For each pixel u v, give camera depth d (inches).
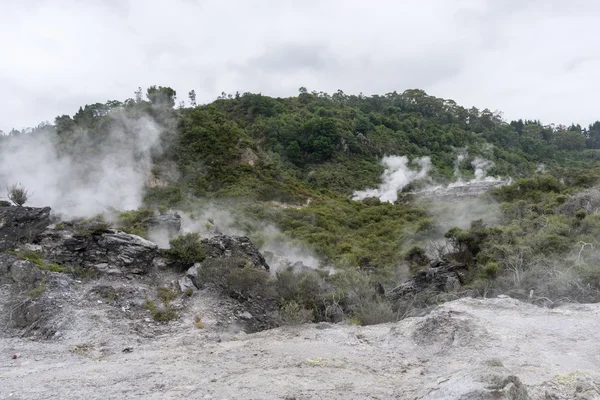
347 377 238.4
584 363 265.3
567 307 420.5
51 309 374.6
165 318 400.2
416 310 515.5
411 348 309.4
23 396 206.2
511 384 163.5
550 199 1122.7
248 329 418.9
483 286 564.4
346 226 1504.7
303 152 2480.3
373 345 319.9
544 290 510.3
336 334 347.3
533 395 196.2
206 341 337.4
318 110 2935.5
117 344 323.0
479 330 319.9
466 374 177.9
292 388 215.3
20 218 486.6
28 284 406.6
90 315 374.3
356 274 577.6
